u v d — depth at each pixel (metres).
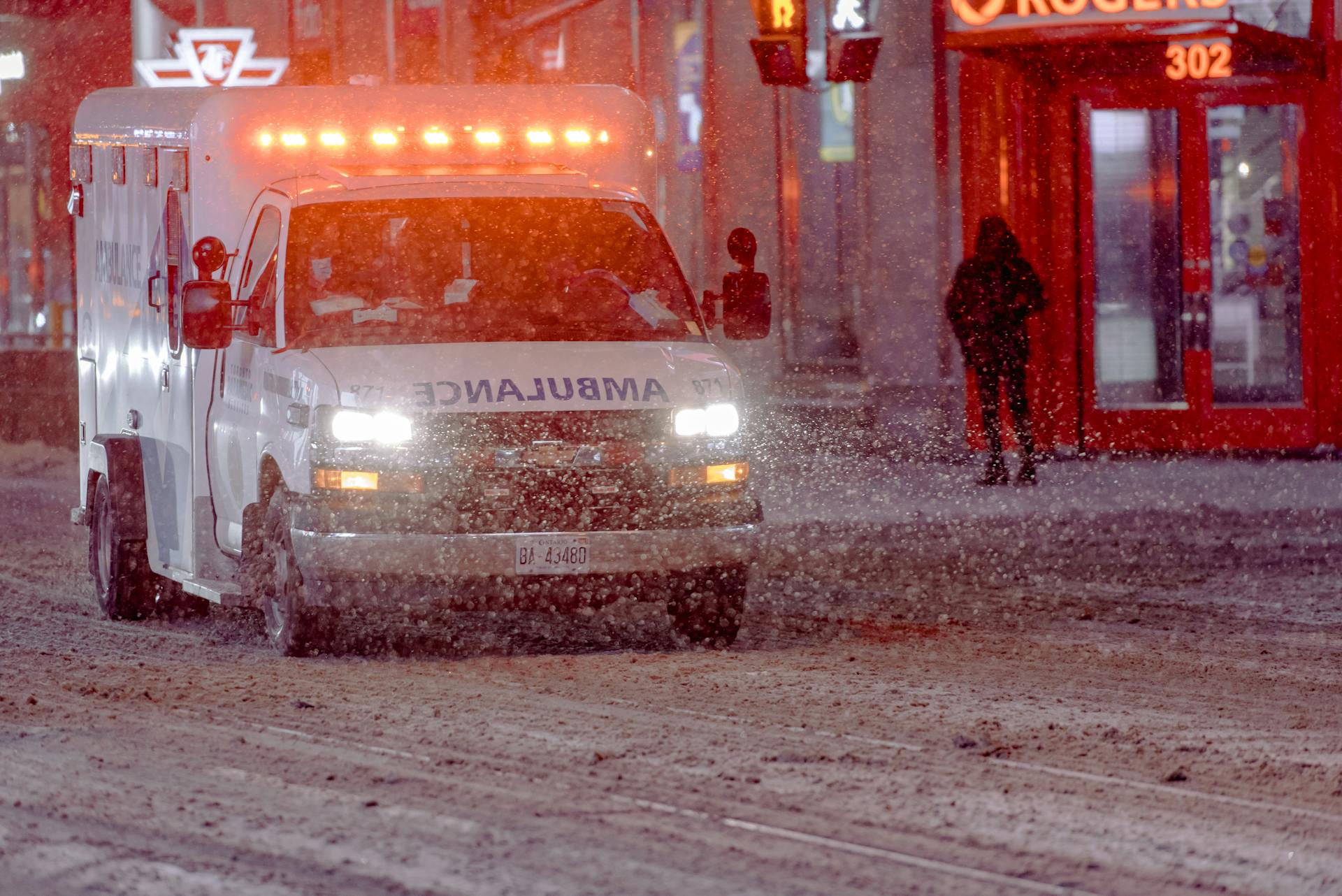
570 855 21.28
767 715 29.16
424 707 29.91
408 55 82.25
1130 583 44.38
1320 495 60.00
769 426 76.19
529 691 31.33
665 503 34.12
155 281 41.34
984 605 41.47
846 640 36.94
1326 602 41.38
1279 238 71.38
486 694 31.03
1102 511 57.19
